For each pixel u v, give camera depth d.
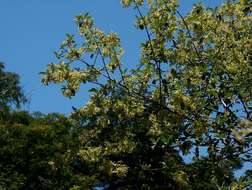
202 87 8.34
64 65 8.31
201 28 8.69
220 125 7.99
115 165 9.42
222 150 7.90
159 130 8.11
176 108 7.99
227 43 8.68
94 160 9.16
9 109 29.25
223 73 8.47
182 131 8.02
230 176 8.02
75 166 25.86
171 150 8.54
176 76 8.21
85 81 8.29
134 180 26.62
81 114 8.83
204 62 8.60
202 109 8.11
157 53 8.26
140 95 8.07
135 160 23.77
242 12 8.79
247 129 6.49
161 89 8.04
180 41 8.70
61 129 26.17
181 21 8.83
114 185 27.64
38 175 25.81
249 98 8.27
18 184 25.05
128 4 8.39
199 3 8.77
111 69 8.31
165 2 8.41
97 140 9.22
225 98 8.16
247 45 8.63
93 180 25.69
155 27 8.32
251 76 8.41
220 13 8.84
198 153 7.98
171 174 8.87
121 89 8.22
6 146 25.70
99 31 8.37
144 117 8.37
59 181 25.59
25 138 26.25
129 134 8.66
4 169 25.55
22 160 25.80
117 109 8.45
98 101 8.52
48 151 25.56
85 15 8.37
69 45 8.33
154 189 26.36
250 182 7.75
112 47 8.34
